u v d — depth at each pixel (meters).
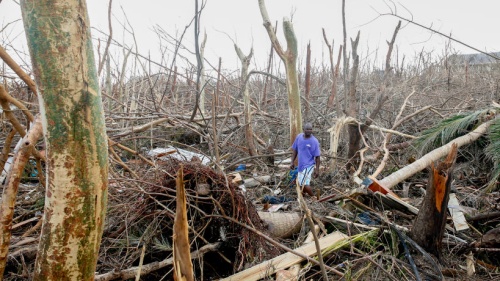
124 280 3.51
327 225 4.79
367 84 13.39
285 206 5.29
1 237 2.09
